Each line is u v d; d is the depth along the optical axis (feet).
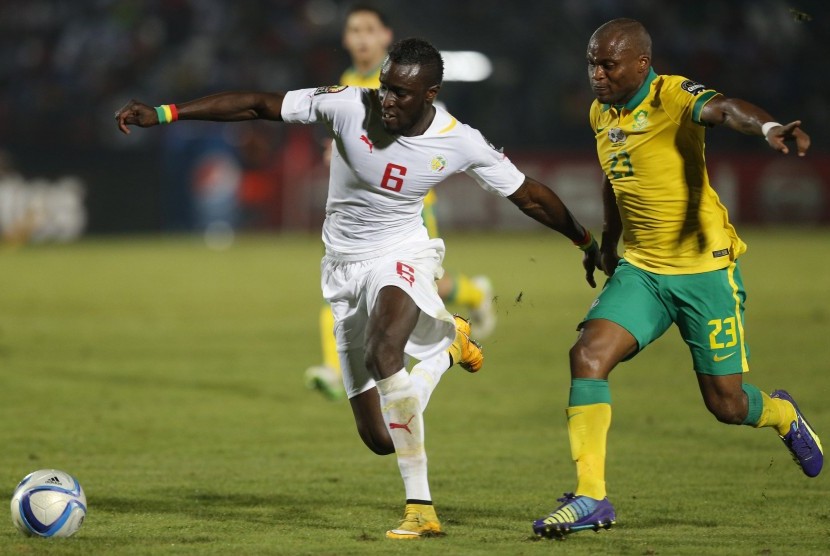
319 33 368.68
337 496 72.38
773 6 367.66
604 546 57.57
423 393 64.90
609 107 64.49
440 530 60.59
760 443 89.10
